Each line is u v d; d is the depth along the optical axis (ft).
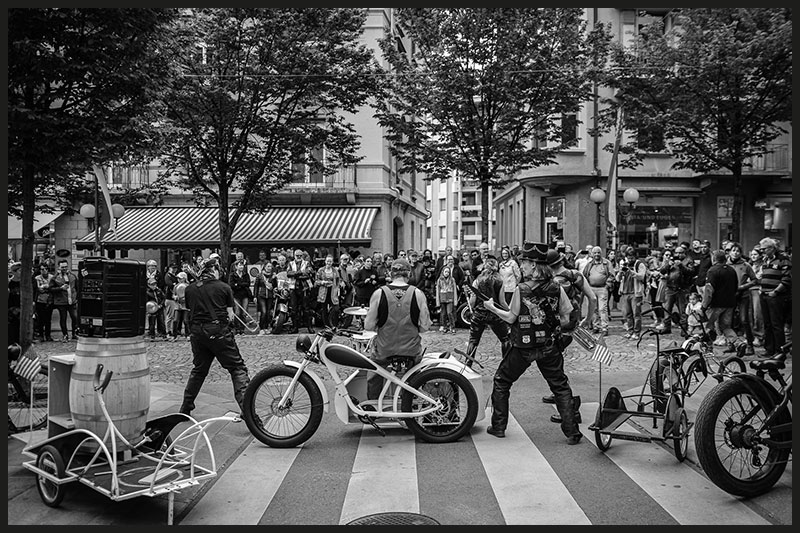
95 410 15.83
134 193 69.10
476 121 56.80
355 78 59.62
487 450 19.94
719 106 54.03
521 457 19.20
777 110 54.13
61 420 16.38
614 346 40.73
